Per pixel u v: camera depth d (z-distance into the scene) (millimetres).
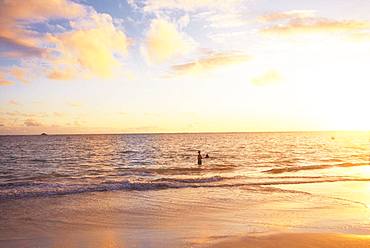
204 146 86938
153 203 15570
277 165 37156
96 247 9125
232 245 8836
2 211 13836
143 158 49594
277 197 17062
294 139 147500
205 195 17688
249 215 13125
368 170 30906
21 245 9383
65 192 18297
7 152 64500
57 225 11672
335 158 47125
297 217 12719
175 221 12219
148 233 10477
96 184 20828
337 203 15484
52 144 102062
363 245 8727
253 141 123438
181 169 33094
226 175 27125
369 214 13219
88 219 12555
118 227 11391
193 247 8773
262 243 8961
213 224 11695
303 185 21141
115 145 94312
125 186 20125
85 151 67062
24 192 18047
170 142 117188
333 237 9422
